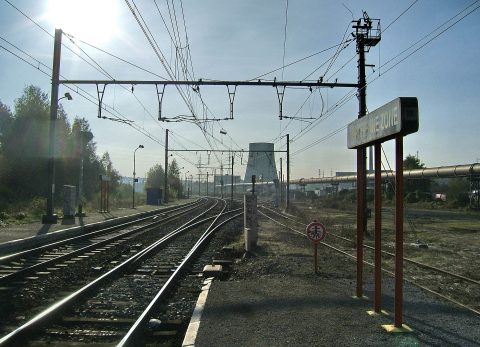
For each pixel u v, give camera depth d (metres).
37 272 13.31
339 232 26.45
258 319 8.25
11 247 17.88
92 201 53.47
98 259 16.33
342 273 13.17
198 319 8.26
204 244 21.36
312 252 18.25
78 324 8.31
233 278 13.05
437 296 10.19
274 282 11.66
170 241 22.59
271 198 109.56
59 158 51.75
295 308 8.99
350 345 6.88
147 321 8.50
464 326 7.83
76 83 22.47
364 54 23.06
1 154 48.16
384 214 48.88
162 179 107.56
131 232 26.30
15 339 7.11
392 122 7.16
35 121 48.59
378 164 8.52
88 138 35.47
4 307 9.47
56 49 27.23
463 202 60.75
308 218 40.84
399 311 7.61
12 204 36.62
